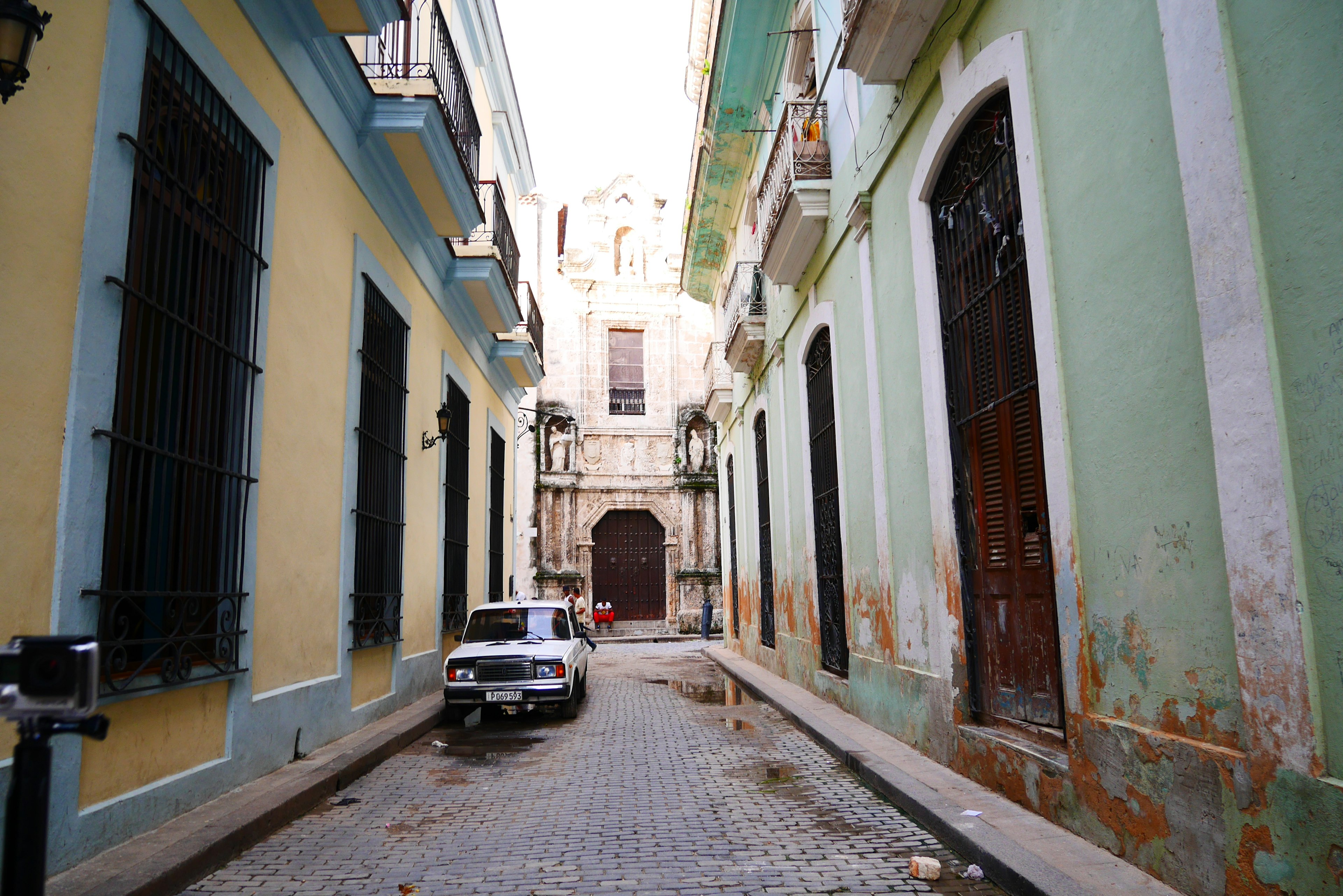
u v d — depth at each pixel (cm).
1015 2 548
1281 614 324
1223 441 355
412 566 1089
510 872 454
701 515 3070
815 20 1070
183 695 536
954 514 668
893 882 432
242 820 510
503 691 996
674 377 3138
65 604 423
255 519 627
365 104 869
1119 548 441
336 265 818
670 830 532
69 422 430
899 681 784
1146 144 413
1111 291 445
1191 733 383
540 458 2969
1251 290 338
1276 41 328
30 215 407
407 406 1063
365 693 905
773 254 1160
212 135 577
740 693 1333
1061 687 529
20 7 337
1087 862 422
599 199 3216
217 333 577
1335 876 299
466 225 1131
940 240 703
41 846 212
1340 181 300
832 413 1078
